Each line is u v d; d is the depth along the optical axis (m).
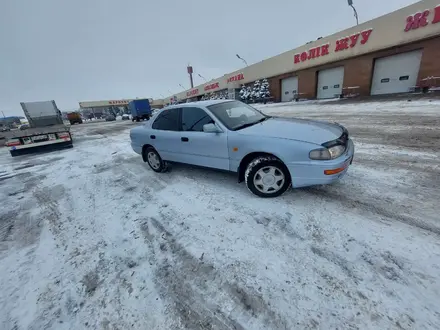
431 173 3.46
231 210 2.97
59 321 1.73
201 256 2.22
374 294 1.64
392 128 6.62
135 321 1.65
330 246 2.16
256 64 27.97
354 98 16.86
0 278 2.25
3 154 10.55
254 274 1.94
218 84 37.00
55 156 8.38
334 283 1.77
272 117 4.07
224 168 3.47
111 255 2.40
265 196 3.14
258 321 1.56
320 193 3.15
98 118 65.44
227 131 3.29
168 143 4.18
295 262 2.02
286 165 2.80
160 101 75.75
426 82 13.76
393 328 1.41
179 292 1.86
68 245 2.67
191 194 3.60
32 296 1.99
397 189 3.07
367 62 16.70
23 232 3.09
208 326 1.57
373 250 2.04
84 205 3.71
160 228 2.78
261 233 2.46
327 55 19.27
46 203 4.00
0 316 1.82
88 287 2.01
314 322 1.50
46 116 12.67
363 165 4.06
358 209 2.69
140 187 4.20
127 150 8.01
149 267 2.17
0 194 4.75
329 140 2.71
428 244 2.04
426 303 1.54
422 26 13.38
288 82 24.52
